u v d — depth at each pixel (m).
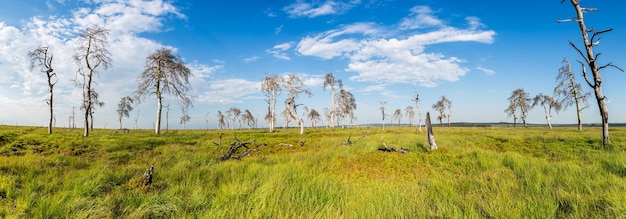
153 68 34.38
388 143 19.67
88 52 28.06
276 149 18.91
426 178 8.38
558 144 17.58
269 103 47.75
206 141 22.77
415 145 18.17
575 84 38.19
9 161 9.83
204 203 5.52
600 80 16.61
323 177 7.83
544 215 4.41
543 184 6.55
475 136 26.66
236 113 89.81
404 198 5.66
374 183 7.82
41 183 6.82
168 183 7.31
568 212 4.70
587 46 16.88
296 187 6.46
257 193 5.89
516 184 6.66
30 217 4.76
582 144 17.19
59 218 4.73
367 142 20.39
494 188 6.40
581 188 5.93
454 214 4.65
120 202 5.77
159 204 5.35
